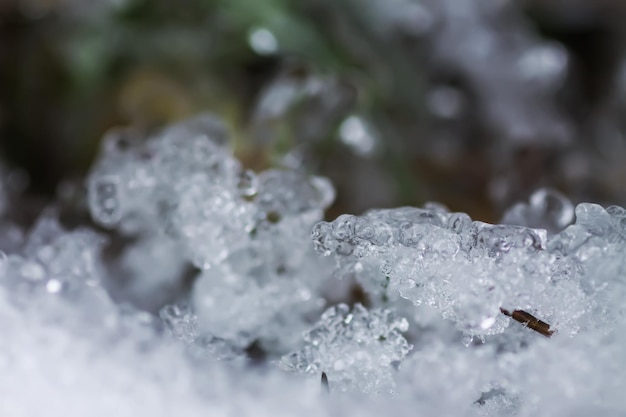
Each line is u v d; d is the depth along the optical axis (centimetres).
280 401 23
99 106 51
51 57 53
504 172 52
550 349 22
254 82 46
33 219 47
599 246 21
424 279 21
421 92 52
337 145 39
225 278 23
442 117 54
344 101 40
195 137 25
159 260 25
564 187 51
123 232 26
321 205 23
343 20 48
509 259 21
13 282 25
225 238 23
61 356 23
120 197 25
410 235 21
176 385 23
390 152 43
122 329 24
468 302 21
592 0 66
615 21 66
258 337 23
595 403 22
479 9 57
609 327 21
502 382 22
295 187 23
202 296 23
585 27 67
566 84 62
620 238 21
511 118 55
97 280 25
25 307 24
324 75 43
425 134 52
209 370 23
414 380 22
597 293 21
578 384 22
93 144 51
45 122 53
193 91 47
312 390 23
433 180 50
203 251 23
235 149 37
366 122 41
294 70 43
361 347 22
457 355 22
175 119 48
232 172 24
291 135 38
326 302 23
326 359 22
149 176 25
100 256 26
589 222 21
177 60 48
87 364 23
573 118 62
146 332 24
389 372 22
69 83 53
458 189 50
